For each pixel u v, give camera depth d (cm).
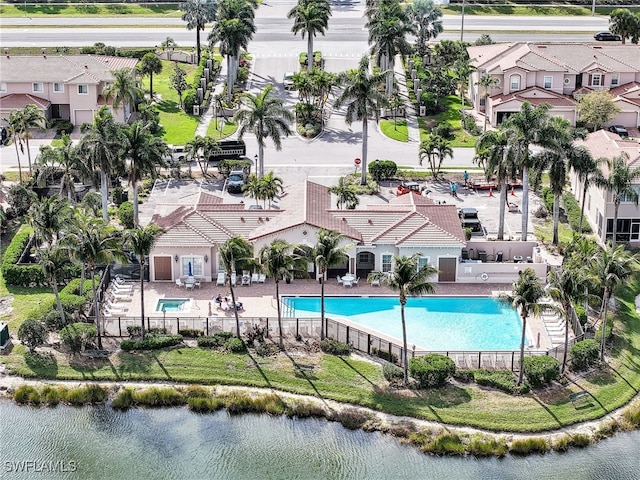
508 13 18288
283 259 7731
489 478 6662
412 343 8094
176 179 11431
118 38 16562
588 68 13538
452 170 11769
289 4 18850
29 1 18638
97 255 7762
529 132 9281
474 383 7619
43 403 7444
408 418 7231
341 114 13488
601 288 8525
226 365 7806
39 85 13138
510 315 8606
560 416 7250
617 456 6906
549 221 10469
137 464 6775
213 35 13500
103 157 9562
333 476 6656
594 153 10631
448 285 9169
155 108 13600
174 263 9119
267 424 7238
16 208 10319
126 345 7994
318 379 7650
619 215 9788
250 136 12700
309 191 9681
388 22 13350
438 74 14238
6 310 8606
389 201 10206
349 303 8781
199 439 7062
